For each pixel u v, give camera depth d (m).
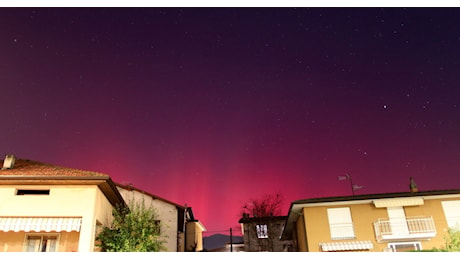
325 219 25.80
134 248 18.64
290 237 38.78
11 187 17.89
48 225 17.00
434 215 25.06
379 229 24.94
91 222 17.34
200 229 49.00
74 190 18.05
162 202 35.12
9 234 17.94
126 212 21.22
